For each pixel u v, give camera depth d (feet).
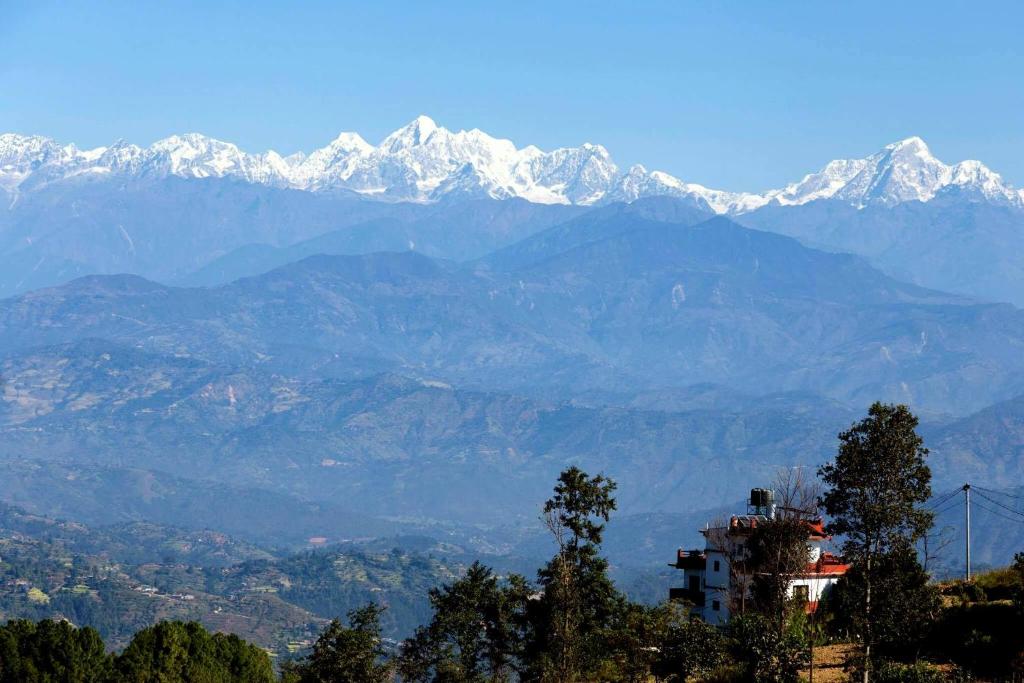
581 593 425.28
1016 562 435.12
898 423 353.72
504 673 440.04
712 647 380.37
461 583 442.91
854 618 359.05
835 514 357.82
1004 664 346.74
